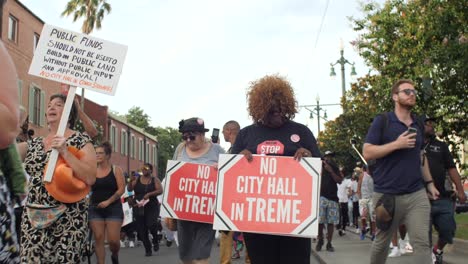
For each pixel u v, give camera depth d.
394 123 5.68
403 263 9.27
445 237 7.76
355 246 12.51
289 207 4.69
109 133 51.91
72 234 4.72
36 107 30.67
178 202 6.32
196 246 6.30
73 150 4.84
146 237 12.34
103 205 7.63
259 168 4.79
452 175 7.72
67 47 5.38
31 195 4.71
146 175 12.63
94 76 5.38
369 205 14.13
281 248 4.79
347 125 34.41
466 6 12.48
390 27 15.45
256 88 4.79
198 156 6.51
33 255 4.64
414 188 5.44
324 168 11.53
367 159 5.64
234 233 10.89
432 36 13.20
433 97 13.67
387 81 15.33
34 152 4.81
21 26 28.34
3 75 2.16
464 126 14.09
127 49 5.48
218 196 4.82
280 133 4.86
